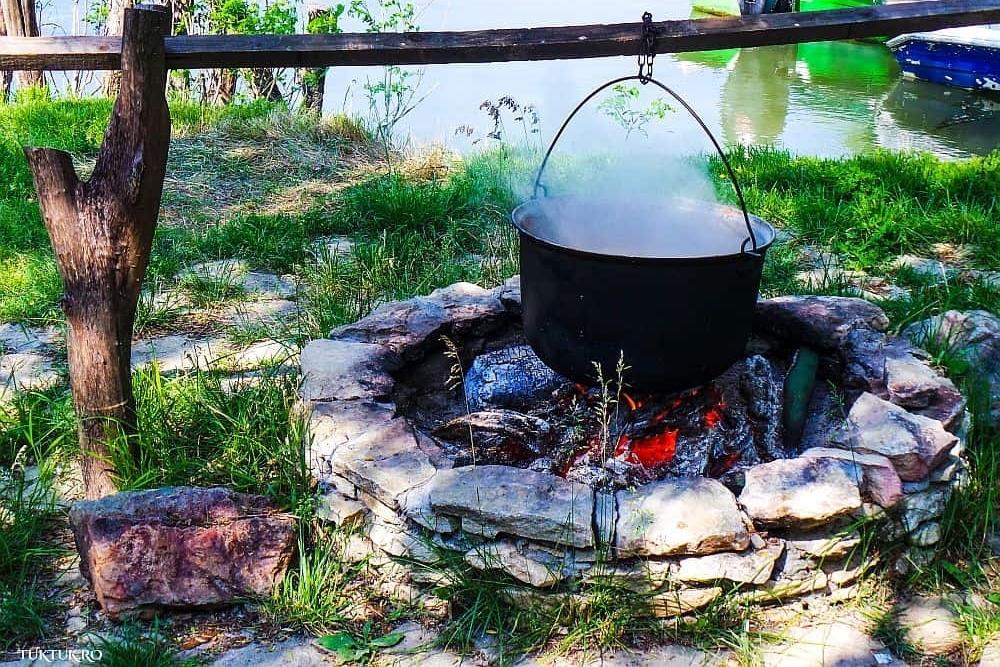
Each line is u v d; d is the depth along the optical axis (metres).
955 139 10.27
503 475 2.75
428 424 3.54
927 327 3.82
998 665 2.51
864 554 2.76
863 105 12.29
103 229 2.92
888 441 2.82
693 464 3.08
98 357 3.04
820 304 3.77
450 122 9.47
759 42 3.06
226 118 8.11
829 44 17.14
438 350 3.79
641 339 2.79
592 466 3.07
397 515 2.81
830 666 2.52
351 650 2.58
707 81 13.59
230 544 2.75
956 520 2.96
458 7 16.61
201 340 4.54
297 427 3.11
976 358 3.60
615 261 2.68
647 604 2.63
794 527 2.69
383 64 3.02
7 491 3.22
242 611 2.75
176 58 2.89
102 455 3.12
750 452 3.19
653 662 2.54
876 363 3.41
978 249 5.56
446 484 2.71
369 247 5.45
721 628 2.63
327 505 2.95
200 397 3.53
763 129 10.59
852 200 6.48
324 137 7.95
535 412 3.44
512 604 2.68
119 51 2.87
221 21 9.21
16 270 5.23
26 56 2.84
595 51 3.04
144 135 2.86
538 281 2.92
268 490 3.03
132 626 2.67
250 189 6.91
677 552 2.60
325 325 4.41
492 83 11.80
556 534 2.60
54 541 3.03
